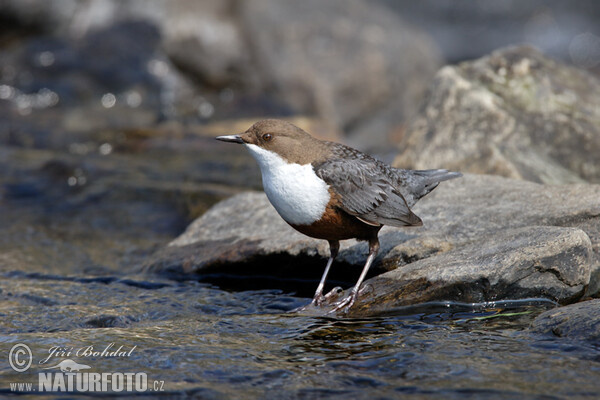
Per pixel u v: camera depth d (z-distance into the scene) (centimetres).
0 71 2311
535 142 1198
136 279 1005
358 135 2152
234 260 993
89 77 2341
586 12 3625
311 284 984
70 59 2380
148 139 1839
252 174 1545
